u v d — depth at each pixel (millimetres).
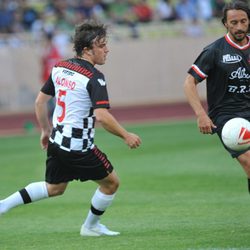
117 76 103938
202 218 33188
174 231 30219
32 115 94438
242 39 28562
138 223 32750
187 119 86750
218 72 28891
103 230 30047
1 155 61125
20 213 37281
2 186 46094
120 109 98938
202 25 109750
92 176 28422
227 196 39281
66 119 27891
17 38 98125
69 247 27766
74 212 37094
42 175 50031
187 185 43469
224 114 29219
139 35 106062
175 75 107250
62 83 28094
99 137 70938
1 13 99000
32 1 102938
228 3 28375
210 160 53469
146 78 105688
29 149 64812
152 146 62781
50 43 81312
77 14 101875
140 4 108000
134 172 49312
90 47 28000
